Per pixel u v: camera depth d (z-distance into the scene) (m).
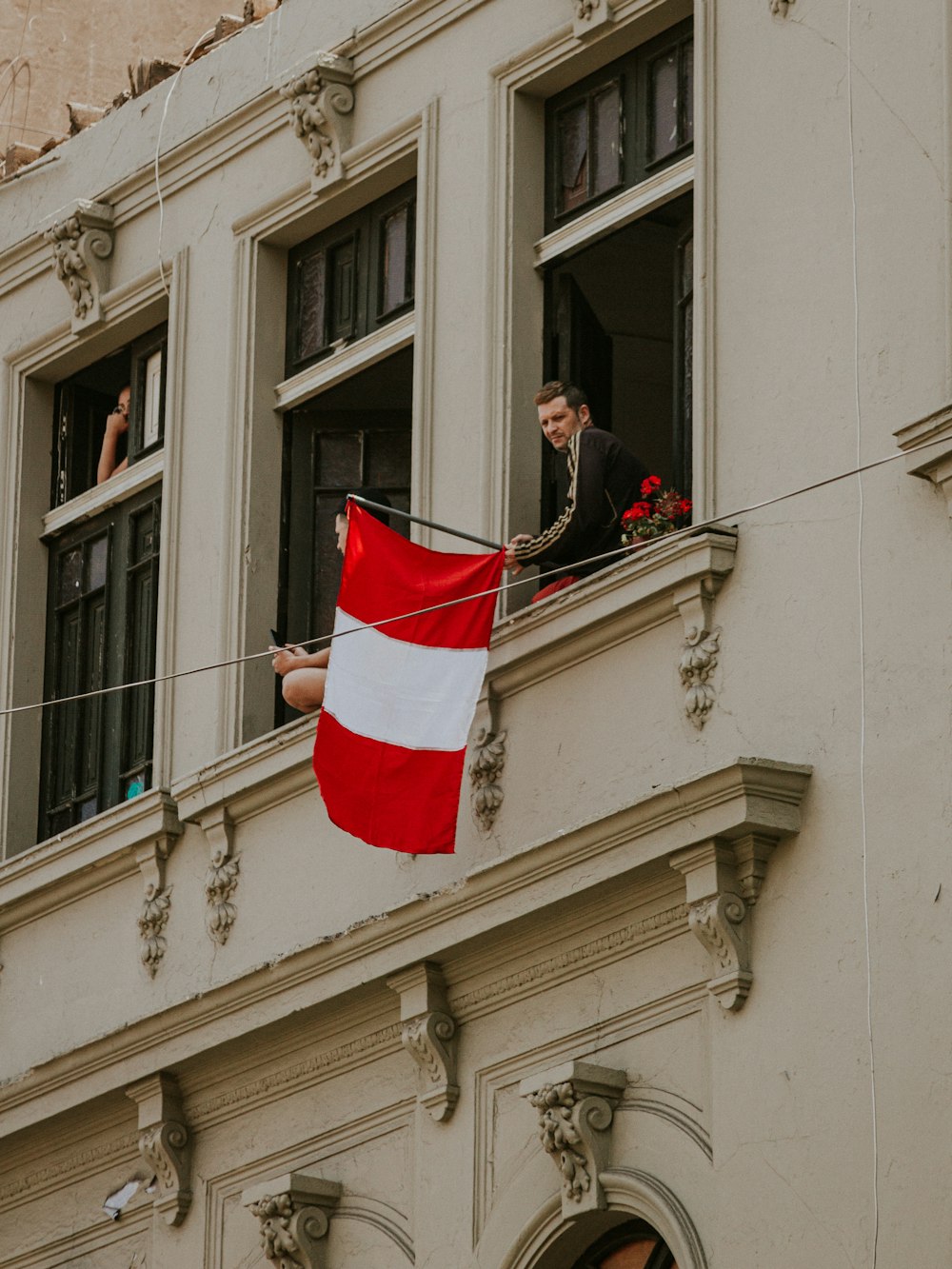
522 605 28.78
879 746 24.44
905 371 25.03
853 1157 23.70
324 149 31.83
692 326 28.23
